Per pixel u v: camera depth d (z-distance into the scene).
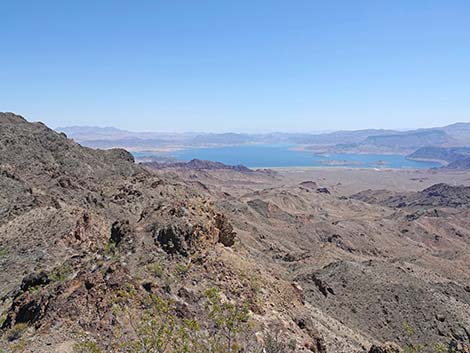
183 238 34.47
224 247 39.09
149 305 25.88
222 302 29.11
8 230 56.84
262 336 27.17
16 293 35.44
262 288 35.25
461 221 192.25
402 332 58.00
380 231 167.00
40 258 45.84
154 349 21.67
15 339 24.30
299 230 153.00
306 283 66.25
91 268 31.91
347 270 70.38
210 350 22.61
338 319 55.06
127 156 135.50
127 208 78.19
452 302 67.62
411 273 77.81
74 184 84.75
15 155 98.81
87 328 23.95
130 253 32.84
